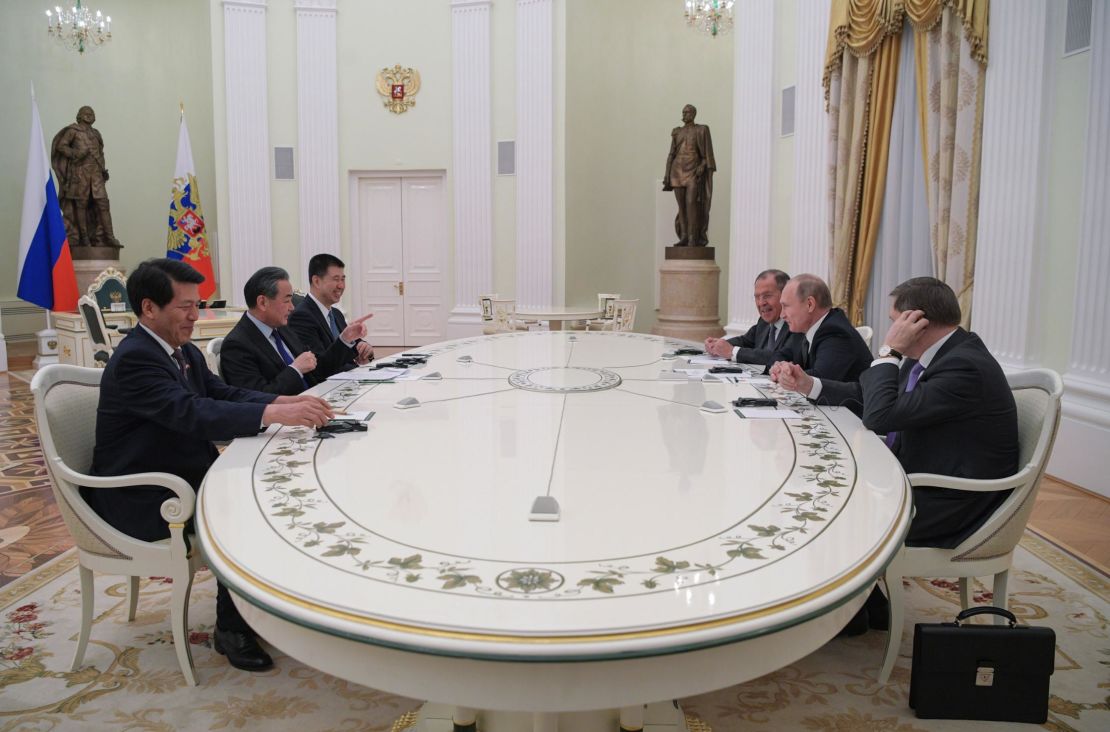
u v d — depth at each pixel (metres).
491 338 4.91
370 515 1.66
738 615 1.24
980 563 2.35
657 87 10.44
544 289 9.79
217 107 9.77
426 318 10.29
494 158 9.88
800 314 3.30
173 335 2.54
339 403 2.81
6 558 3.50
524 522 1.62
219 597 2.56
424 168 9.99
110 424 2.42
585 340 4.80
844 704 2.32
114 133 10.83
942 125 5.12
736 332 7.48
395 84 9.89
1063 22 4.40
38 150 8.45
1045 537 3.60
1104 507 4.01
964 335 2.52
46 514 4.12
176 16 10.81
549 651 1.16
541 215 9.70
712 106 10.34
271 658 2.58
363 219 10.20
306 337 4.22
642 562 1.42
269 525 1.60
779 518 1.64
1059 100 4.43
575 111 9.75
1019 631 2.18
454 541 1.52
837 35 6.00
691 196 8.62
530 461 2.06
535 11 9.52
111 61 10.73
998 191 4.74
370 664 1.26
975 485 2.26
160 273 2.46
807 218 6.65
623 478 1.91
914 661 2.25
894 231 5.80
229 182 9.80
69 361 7.74
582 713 1.81
